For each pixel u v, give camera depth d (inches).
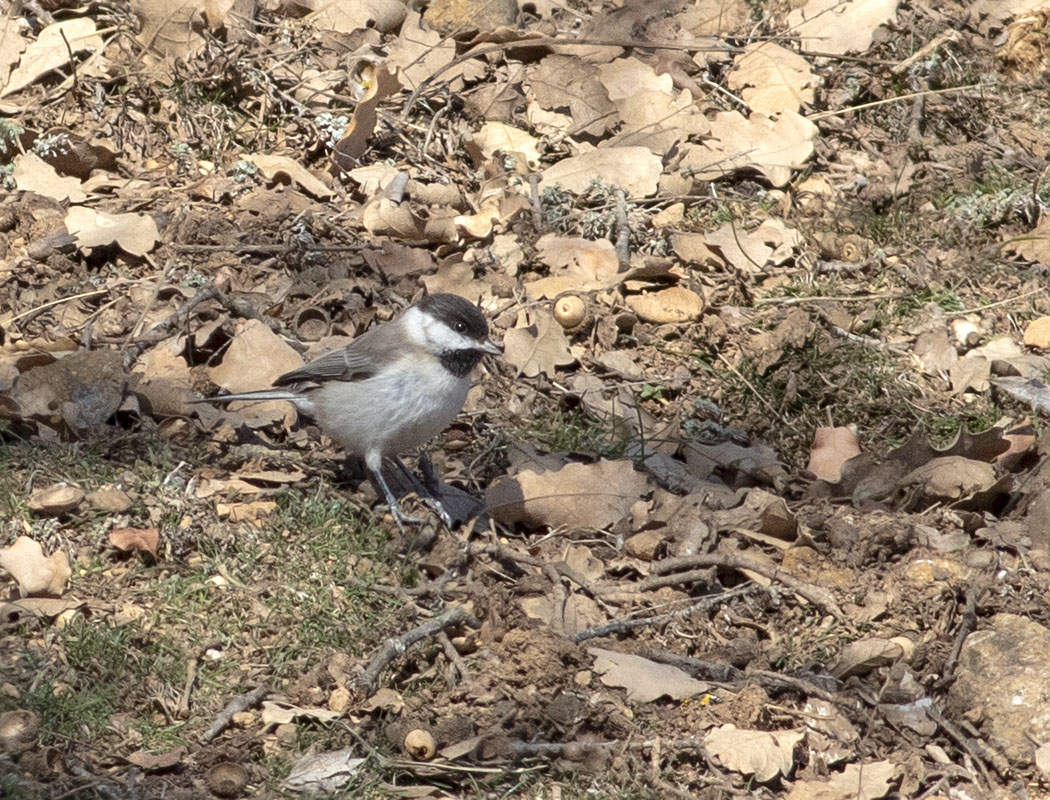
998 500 376.5
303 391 364.2
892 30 605.0
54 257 437.4
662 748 289.7
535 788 279.3
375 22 557.6
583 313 438.9
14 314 415.2
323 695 295.6
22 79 506.6
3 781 260.1
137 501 337.7
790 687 309.7
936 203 526.0
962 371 443.5
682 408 420.2
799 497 384.8
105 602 312.3
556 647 303.6
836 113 556.1
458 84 541.6
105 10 538.0
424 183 502.0
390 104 535.5
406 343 346.6
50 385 366.3
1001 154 557.9
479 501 367.9
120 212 464.1
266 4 553.6
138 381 381.1
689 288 467.5
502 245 472.7
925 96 576.7
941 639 327.0
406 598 325.7
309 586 324.8
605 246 471.5
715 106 554.9
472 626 314.2
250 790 270.4
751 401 424.2
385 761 279.9
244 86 518.3
